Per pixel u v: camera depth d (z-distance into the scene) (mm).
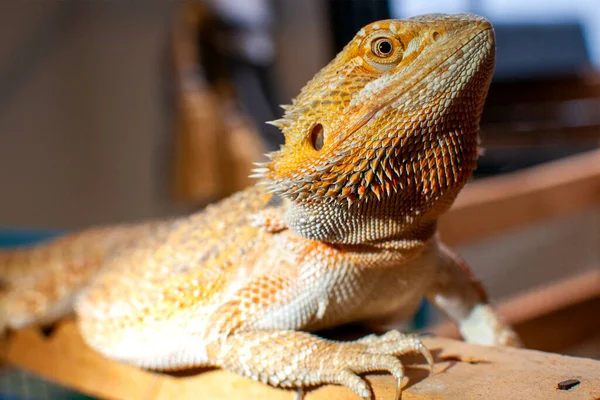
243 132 544
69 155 861
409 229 169
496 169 433
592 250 508
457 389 147
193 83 557
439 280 208
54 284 265
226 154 548
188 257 203
